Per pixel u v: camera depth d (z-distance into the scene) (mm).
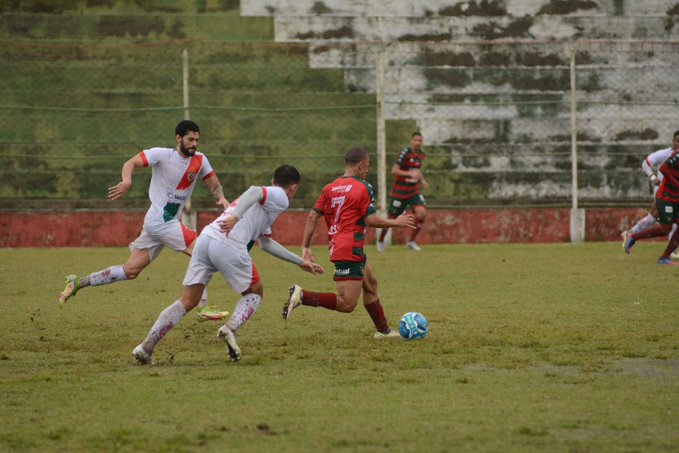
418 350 27797
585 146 79125
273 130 77438
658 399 21203
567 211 73000
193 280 25812
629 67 80000
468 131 78750
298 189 75562
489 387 22547
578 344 28781
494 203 76625
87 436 18172
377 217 28641
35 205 72500
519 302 39031
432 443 17656
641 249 65312
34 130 75812
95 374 24266
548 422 19156
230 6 82250
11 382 23125
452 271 51562
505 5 81938
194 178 34250
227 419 19422
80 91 76812
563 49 80438
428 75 79312
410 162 64250
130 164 33156
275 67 78562
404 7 82000
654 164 55188
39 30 79625
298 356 26891
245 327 32906
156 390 22172
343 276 28781
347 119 78000
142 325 33312
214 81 78562
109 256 61281
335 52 80000
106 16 80438
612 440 17844
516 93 79312
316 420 19328
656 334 30516
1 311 36781
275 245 27328
